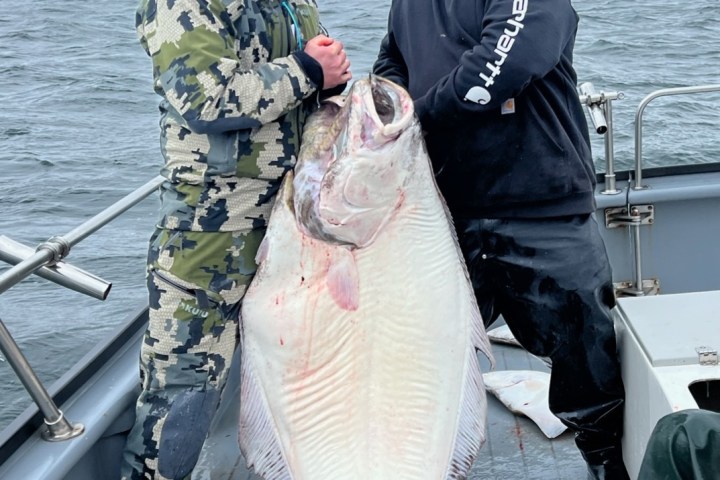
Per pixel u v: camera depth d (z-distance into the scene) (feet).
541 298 7.37
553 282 7.27
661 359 6.44
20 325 16.25
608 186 10.61
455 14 7.18
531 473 8.18
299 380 6.03
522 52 6.48
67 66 48.14
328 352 5.94
